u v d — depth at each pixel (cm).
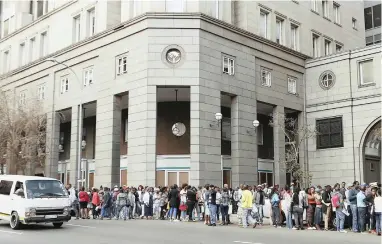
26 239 1383
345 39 4228
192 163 2653
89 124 3803
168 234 1569
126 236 1484
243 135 2986
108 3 3189
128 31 2925
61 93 3516
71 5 3594
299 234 1656
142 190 2528
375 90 3169
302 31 3697
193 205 2228
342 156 3275
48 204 1717
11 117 3544
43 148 3584
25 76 3938
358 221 1781
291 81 3488
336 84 3391
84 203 2397
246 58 3098
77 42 3325
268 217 2400
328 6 4075
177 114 3222
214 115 2795
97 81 3150
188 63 2752
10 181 1827
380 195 1759
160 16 2784
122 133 3469
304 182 3061
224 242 1348
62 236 1475
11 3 4531
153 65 2758
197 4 2889
